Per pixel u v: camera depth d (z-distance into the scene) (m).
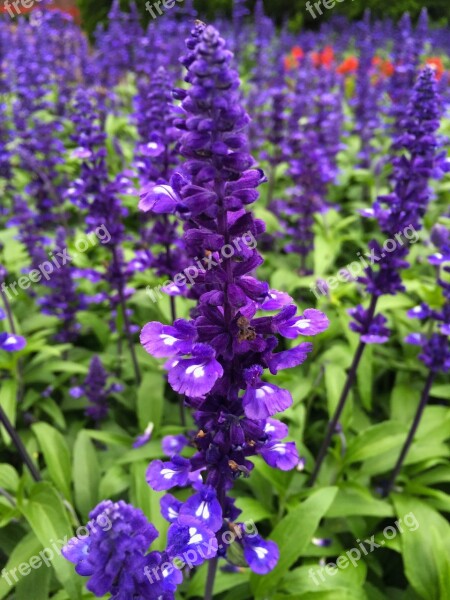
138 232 0.46
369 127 0.58
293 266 0.43
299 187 0.43
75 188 0.32
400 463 0.26
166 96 0.26
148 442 0.27
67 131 0.62
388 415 0.33
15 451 0.30
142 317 0.39
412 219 0.24
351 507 0.25
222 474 0.16
